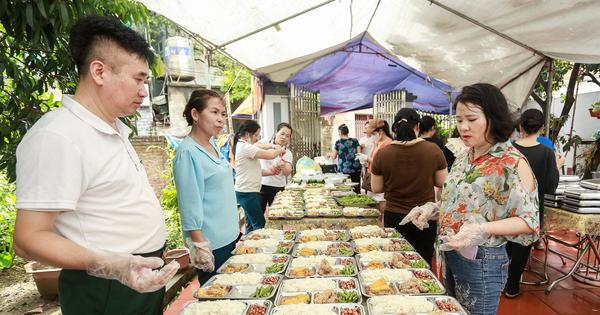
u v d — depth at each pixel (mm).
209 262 1774
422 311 1550
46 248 894
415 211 2070
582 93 8281
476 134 1469
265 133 8016
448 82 5219
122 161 1162
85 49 1052
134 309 1225
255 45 4145
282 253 2395
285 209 3465
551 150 2691
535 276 3389
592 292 2996
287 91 8102
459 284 1623
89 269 958
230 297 1726
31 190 912
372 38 5109
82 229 1058
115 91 1096
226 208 2121
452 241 1416
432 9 3527
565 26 2910
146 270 1000
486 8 3158
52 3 1393
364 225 3188
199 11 3023
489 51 3969
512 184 1415
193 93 1998
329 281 1885
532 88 4070
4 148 1891
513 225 1390
